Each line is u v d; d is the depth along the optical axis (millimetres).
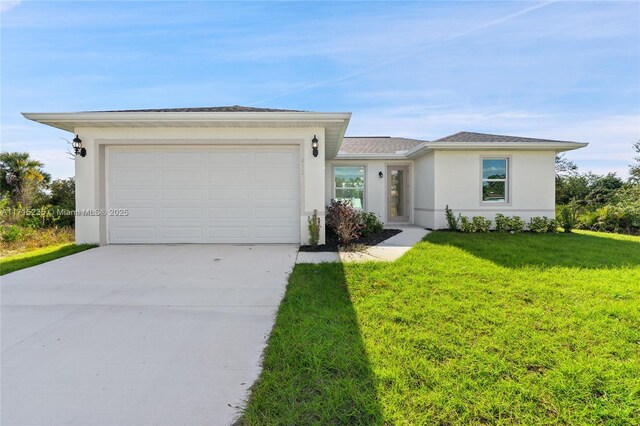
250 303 4023
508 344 2875
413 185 13562
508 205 11328
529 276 4996
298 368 2521
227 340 3047
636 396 2178
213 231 8164
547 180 11320
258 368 2566
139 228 8109
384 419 1974
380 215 13484
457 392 2215
